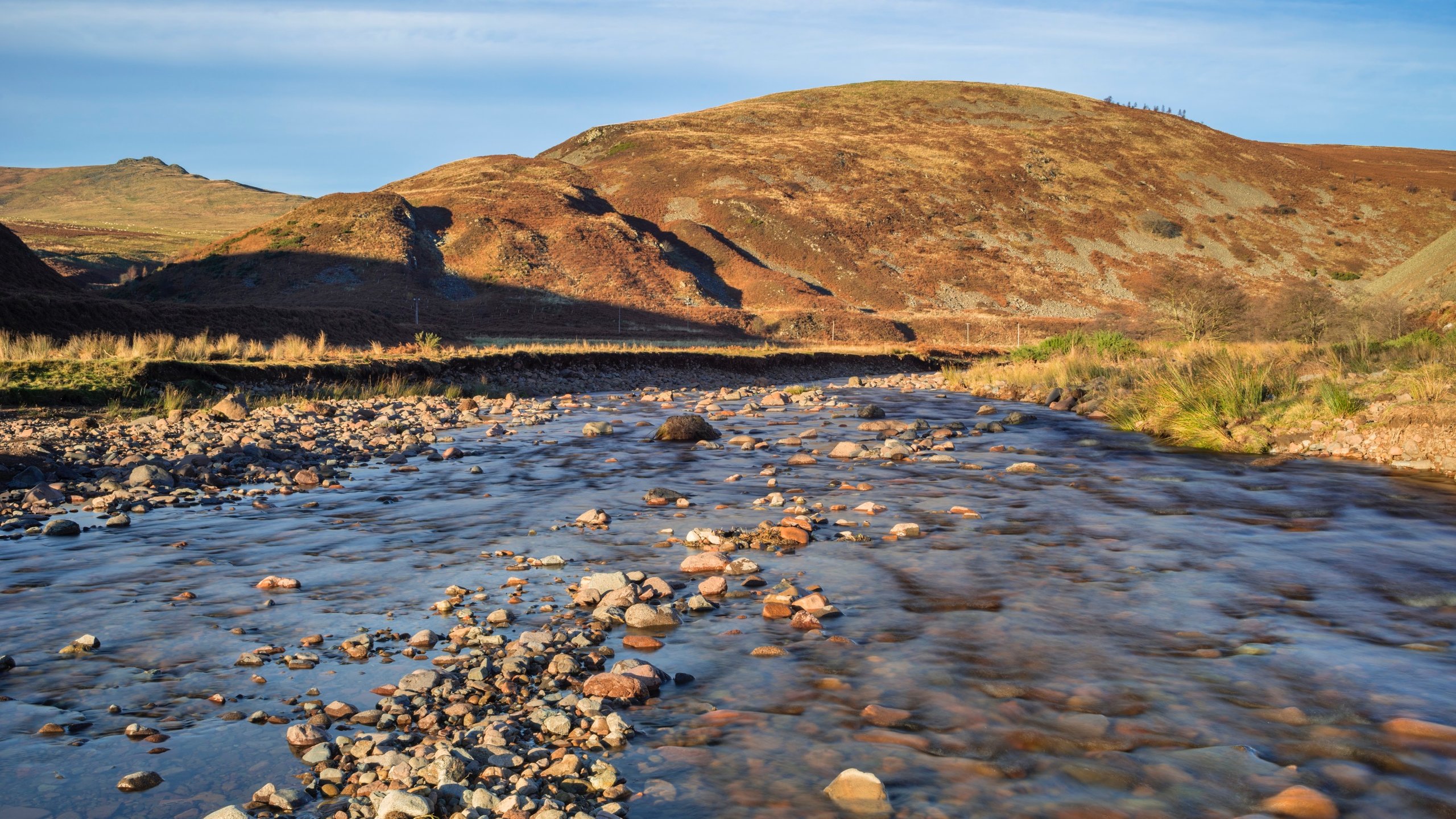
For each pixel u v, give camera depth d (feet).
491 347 151.64
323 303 277.23
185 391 62.13
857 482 37.52
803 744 13.08
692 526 29.01
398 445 49.21
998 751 12.76
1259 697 14.71
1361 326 115.34
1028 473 39.63
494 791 11.52
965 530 28.14
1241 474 38.40
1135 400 59.47
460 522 29.86
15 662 16.78
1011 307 376.68
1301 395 48.88
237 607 20.38
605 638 18.15
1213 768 12.21
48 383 56.75
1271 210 472.03
